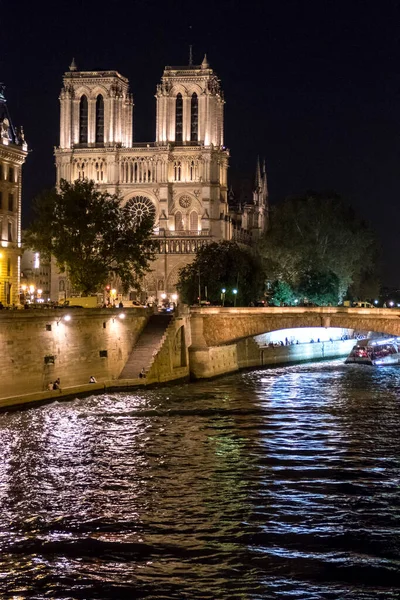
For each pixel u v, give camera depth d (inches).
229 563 1829.5
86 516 2100.1
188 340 5049.2
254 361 5782.5
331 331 7190.0
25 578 1754.4
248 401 3902.6
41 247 5374.0
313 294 7165.4
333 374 5290.4
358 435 3063.5
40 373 3752.5
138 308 4753.9
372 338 7086.6
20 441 2839.6
